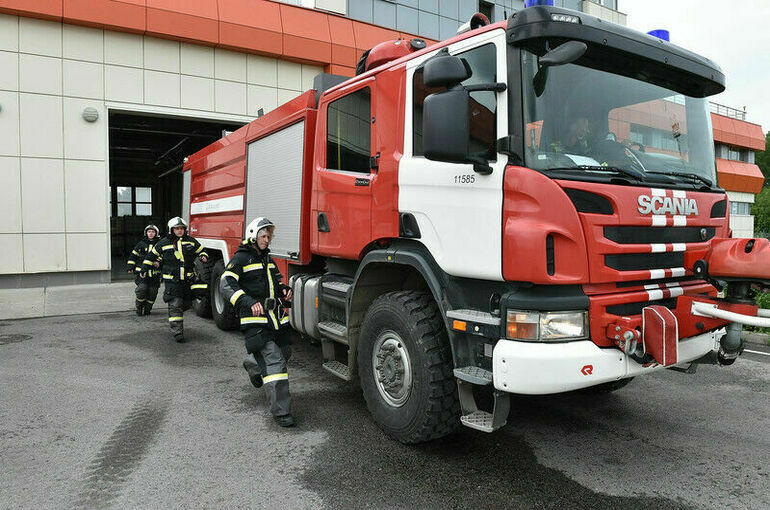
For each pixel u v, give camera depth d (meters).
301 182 5.23
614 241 2.99
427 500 3.02
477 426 3.09
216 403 4.68
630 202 3.03
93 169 13.34
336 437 3.92
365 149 4.24
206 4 14.22
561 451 3.68
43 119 12.75
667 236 3.27
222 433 4.00
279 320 4.25
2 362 6.08
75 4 12.66
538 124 2.98
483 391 4.87
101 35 13.29
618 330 2.87
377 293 4.32
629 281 3.07
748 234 37.66
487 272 3.09
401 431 3.66
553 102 3.04
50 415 4.38
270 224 4.40
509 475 3.32
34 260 12.76
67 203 13.07
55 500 3.01
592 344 2.91
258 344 4.11
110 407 4.58
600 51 3.19
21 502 2.99
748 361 6.10
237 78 15.00
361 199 4.23
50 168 12.86
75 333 7.77
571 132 3.10
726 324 3.35
